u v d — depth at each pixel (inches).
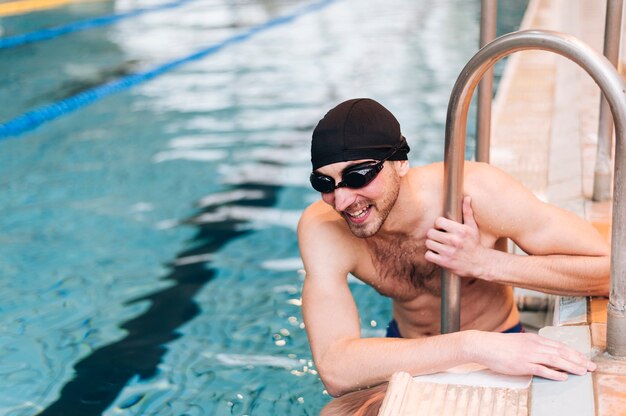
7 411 88.8
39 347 103.5
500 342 64.0
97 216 150.4
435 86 242.5
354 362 67.9
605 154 107.7
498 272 72.3
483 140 92.0
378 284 78.8
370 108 66.5
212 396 91.3
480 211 73.6
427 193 74.6
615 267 62.9
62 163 184.4
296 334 105.7
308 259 74.6
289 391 92.1
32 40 350.0
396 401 60.7
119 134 207.6
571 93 190.9
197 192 161.6
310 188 162.4
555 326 72.5
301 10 426.3
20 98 247.6
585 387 61.0
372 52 303.3
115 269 127.2
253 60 300.5
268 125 210.2
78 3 466.3
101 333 107.0
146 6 457.4
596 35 261.7
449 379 64.6
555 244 73.8
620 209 60.9
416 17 383.9
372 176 64.8
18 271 127.0
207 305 114.3
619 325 64.1
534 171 133.4
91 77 276.4
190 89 257.0
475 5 414.3
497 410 59.5
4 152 195.5
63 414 88.2
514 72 227.9
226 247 134.7
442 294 73.6
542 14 343.6
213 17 412.2
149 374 96.4
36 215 151.7
